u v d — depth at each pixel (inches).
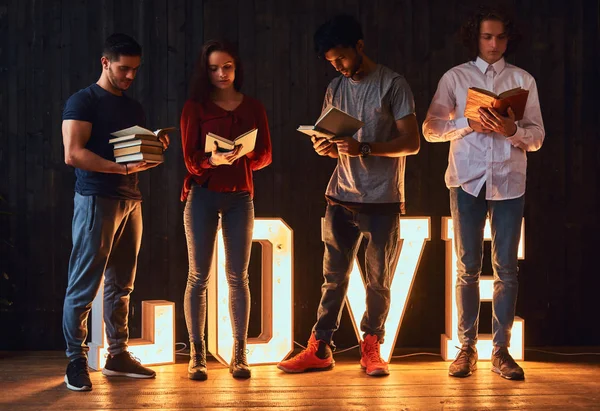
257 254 173.2
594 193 174.2
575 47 173.6
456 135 145.3
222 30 171.2
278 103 171.8
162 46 170.9
